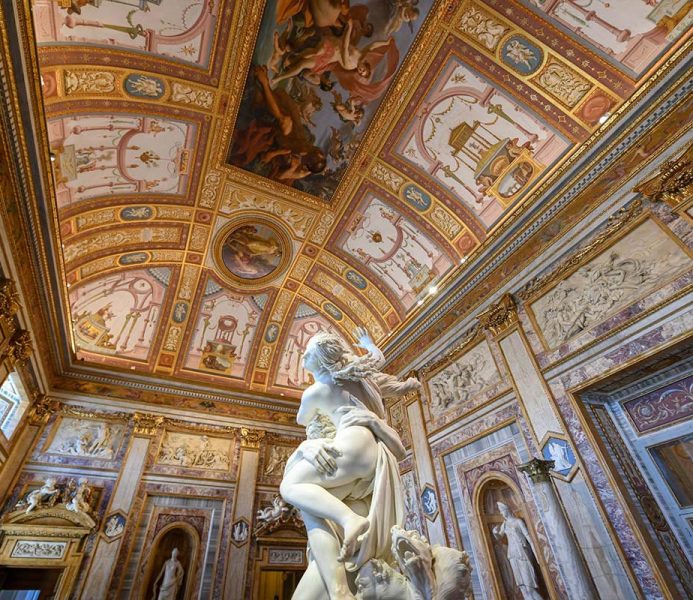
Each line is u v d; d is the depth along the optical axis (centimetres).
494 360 1080
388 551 197
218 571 1320
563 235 986
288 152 1271
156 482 1395
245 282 1672
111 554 1202
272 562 1402
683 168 758
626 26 818
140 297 1594
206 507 1426
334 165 1313
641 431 788
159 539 1310
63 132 970
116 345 1588
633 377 788
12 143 712
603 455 754
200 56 999
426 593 167
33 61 657
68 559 1150
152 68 987
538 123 1008
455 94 1079
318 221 1498
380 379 304
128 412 1491
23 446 1260
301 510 214
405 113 1147
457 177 1201
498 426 1001
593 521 726
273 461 1634
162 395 1581
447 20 963
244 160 1282
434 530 1099
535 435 887
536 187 1053
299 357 1889
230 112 1123
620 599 637
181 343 1675
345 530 190
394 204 1361
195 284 1623
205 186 1345
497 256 1143
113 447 1403
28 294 985
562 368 884
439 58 1030
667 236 765
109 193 1230
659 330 727
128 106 1030
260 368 1811
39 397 1329
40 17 767
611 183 898
